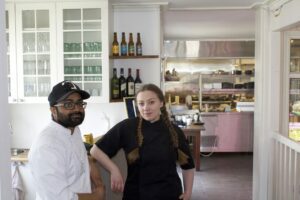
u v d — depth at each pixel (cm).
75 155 157
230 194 404
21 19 291
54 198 138
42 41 298
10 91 297
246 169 519
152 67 332
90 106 337
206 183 447
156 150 171
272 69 324
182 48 653
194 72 681
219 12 398
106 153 180
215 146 615
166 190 172
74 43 298
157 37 331
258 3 318
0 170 75
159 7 327
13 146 340
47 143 144
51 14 290
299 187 273
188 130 480
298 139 324
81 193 159
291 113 336
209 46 654
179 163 188
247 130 610
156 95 176
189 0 306
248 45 651
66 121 155
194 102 664
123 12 331
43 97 297
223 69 685
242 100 643
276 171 320
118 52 316
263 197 338
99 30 296
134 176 174
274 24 310
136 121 181
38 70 300
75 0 288
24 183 278
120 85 320
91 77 300
